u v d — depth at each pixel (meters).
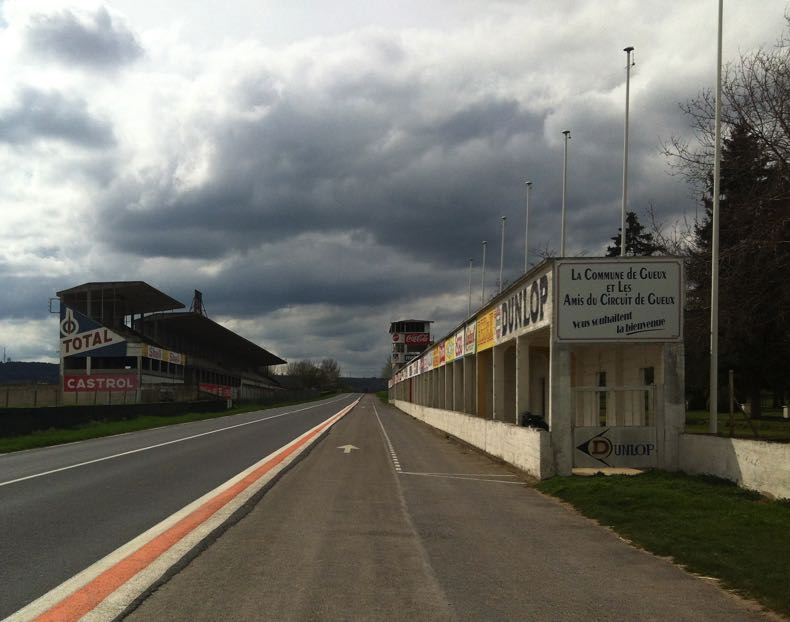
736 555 8.13
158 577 6.97
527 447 17.08
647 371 18.36
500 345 23.59
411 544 8.87
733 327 25.44
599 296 15.77
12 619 5.70
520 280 18.91
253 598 6.33
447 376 40.03
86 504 11.71
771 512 10.65
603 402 22.17
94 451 23.05
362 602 6.25
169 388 65.81
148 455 21.41
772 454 11.90
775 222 22.45
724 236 25.58
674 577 7.39
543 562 8.03
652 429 15.71
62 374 64.50
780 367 37.69
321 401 130.12
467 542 9.09
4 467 17.89
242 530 9.65
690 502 11.53
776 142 22.92
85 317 65.00
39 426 29.94
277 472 16.77
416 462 20.52
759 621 5.96
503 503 12.70
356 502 12.40
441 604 6.24
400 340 136.88
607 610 6.18
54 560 7.72
